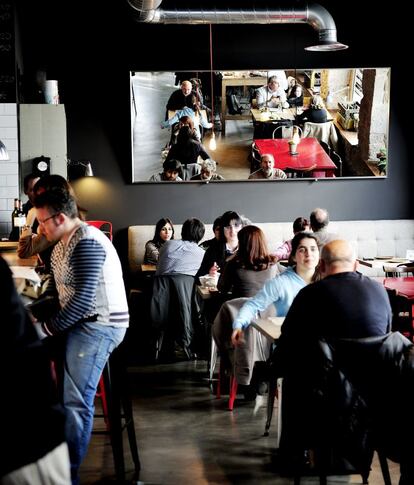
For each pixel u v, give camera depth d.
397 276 8.03
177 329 6.69
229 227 6.40
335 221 9.49
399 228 9.38
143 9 7.40
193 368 6.66
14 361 1.80
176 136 9.27
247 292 5.27
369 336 3.56
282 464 4.30
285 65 9.29
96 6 9.07
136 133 9.24
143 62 9.20
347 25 9.27
